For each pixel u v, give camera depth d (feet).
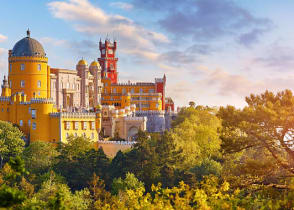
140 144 405.59
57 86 616.80
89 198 315.99
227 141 194.80
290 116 182.39
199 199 185.68
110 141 490.49
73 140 429.79
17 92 524.52
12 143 440.45
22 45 567.59
